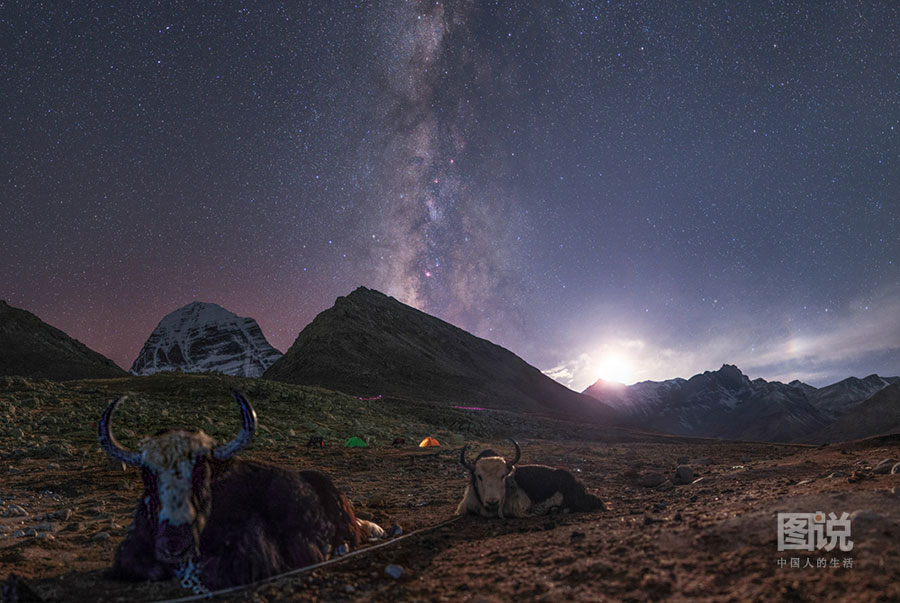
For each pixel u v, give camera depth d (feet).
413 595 18.66
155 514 19.29
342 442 85.81
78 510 37.27
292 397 116.67
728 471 52.85
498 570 20.70
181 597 18.52
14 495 42.55
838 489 27.37
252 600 17.98
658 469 61.87
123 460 18.80
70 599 18.63
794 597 15.46
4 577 21.70
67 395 99.04
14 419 77.25
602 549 21.71
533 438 131.75
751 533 20.26
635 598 16.84
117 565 20.52
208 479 19.56
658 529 23.09
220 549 19.45
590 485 48.67
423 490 46.44
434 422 137.90
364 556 22.79
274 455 68.13
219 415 93.50
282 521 21.21
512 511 31.78
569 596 17.40
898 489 22.71
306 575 20.07
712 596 16.26
